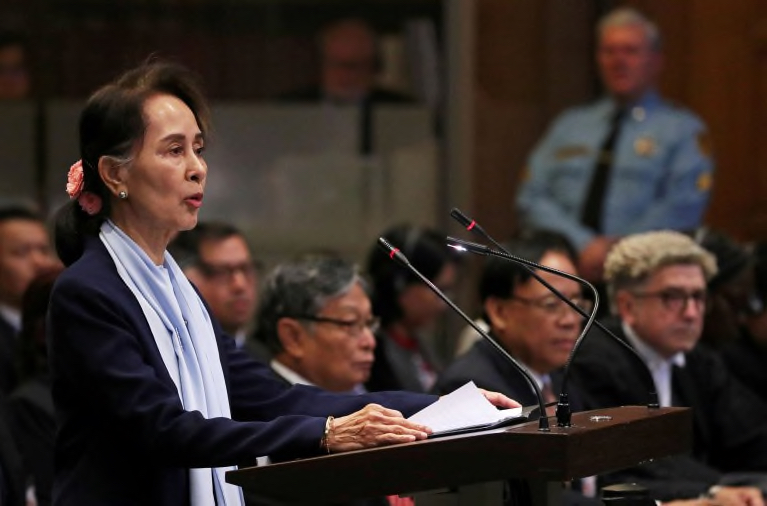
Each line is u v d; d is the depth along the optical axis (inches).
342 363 456.8
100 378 291.4
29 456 486.0
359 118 837.8
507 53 850.8
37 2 819.4
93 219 313.4
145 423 287.7
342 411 323.3
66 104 820.6
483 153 848.3
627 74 756.0
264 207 829.2
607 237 717.9
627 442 285.6
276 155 832.3
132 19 825.5
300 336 458.6
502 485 291.3
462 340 575.5
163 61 319.9
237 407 331.0
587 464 266.4
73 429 300.5
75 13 823.1
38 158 816.9
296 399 328.2
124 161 305.1
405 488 269.6
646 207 748.0
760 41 871.7
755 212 874.1
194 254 548.7
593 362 504.1
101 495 295.0
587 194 753.6
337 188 834.8
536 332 458.0
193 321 318.7
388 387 587.5
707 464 548.7
